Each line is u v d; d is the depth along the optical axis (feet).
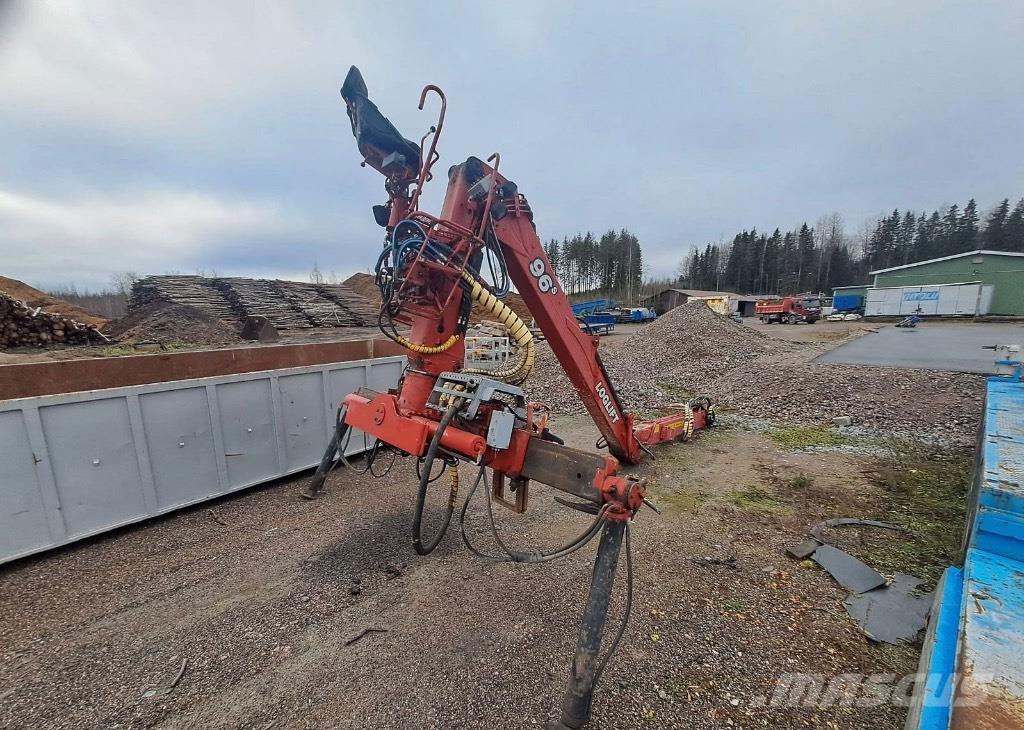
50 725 5.58
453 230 7.82
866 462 14.75
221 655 6.72
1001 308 83.76
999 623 3.93
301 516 11.27
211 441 11.75
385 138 8.39
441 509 11.73
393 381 16.24
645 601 7.98
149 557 9.36
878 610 7.52
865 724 5.52
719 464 15.01
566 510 11.79
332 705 5.87
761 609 7.72
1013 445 6.92
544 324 9.98
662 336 43.01
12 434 8.75
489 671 6.43
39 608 7.75
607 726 5.59
